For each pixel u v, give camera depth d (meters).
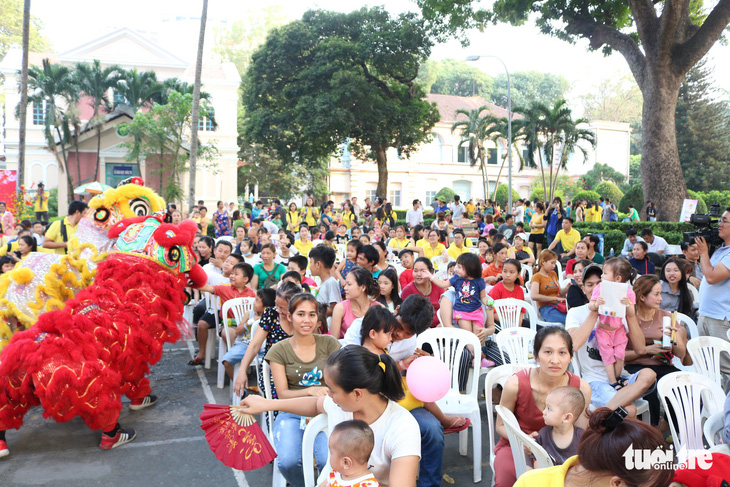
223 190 34.19
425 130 32.16
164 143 27.22
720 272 5.36
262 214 22.83
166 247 5.53
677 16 17.02
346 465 2.58
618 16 20.53
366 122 28.98
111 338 4.86
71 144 29.39
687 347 4.82
